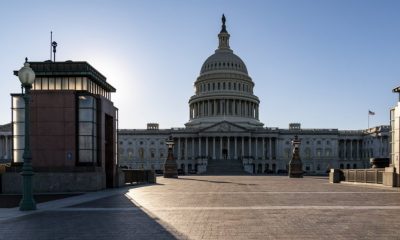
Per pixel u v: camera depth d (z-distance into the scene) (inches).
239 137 7071.9
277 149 7175.2
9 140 6510.8
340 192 1558.8
